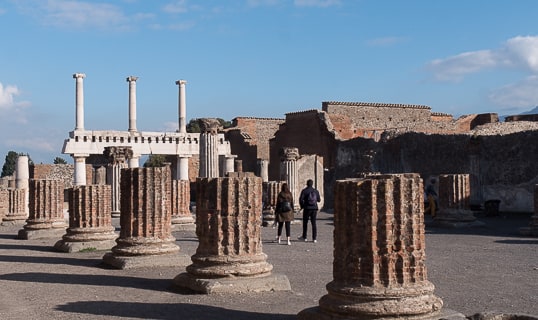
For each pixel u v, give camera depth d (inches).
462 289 501.4
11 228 1305.4
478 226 1119.0
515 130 1684.3
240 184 512.7
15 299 484.4
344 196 370.0
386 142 1801.2
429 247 809.5
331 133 2185.0
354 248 363.9
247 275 502.9
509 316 349.1
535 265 636.1
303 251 782.5
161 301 466.9
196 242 901.2
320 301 379.2
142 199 657.0
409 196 363.3
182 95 2220.7
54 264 690.2
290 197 875.4
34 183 1029.8
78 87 2009.1
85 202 823.1
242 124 2802.7
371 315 350.0
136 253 647.8
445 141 1620.3
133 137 2059.5
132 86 2100.1
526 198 1427.2
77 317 415.2
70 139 1958.7
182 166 2153.1
